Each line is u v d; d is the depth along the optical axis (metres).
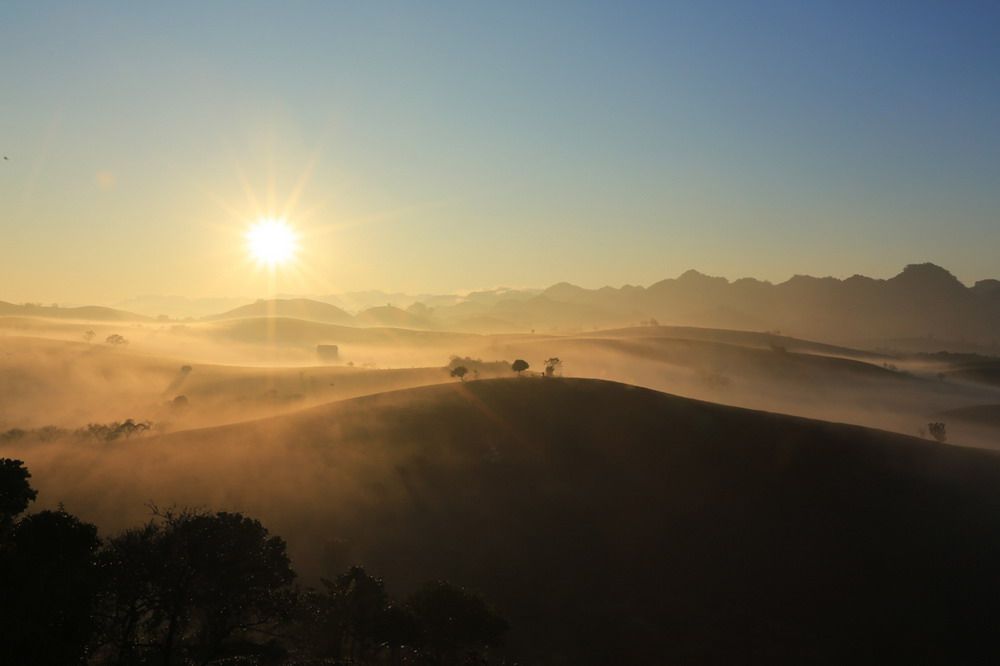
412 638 39.75
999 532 69.25
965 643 53.06
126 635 29.86
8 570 30.05
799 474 80.44
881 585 60.31
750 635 53.09
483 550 64.31
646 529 69.00
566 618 54.19
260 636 39.34
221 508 69.75
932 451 89.31
